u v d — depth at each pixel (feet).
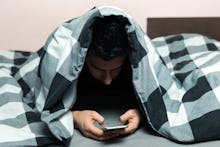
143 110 2.90
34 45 4.94
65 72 2.75
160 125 2.86
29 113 3.04
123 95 3.60
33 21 4.83
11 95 3.25
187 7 4.95
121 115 3.11
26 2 4.74
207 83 3.10
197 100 3.00
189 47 4.11
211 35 4.94
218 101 2.91
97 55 2.85
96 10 2.77
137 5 4.88
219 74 3.14
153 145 2.73
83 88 3.66
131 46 2.80
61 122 2.78
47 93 2.87
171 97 3.16
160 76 3.18
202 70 3.28
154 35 4.95
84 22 2.77
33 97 3.27
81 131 2.93
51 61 2.90
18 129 2.83
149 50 3.03
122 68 3.26
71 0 4.77
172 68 3.72
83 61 2.77
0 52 4.36
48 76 2.88
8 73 3.71
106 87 3.68
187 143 2.77
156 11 4.93
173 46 4.20
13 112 3.06
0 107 3.12
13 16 4.78
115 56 2.84
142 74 2.86
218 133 2.78
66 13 4.83
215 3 4.95
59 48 2.92
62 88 2.73
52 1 4.76
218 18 4.88
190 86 3.27
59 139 2.66
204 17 4.88
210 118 2.79
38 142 2.67
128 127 2.86
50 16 4.82
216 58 3.44
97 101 3.49
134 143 2.76
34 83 3.34
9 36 4.86
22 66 3.76
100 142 2.79
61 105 2.83
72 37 2.78
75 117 2.98
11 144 2.58
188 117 2.89
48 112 2.80
